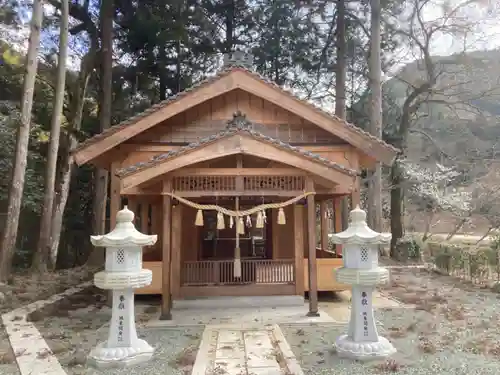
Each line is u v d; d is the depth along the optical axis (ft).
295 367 17.62
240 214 27.81
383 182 70.03
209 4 68.08
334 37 66.59
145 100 67.05
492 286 38.78
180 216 32.91
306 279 33.19
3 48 57.41
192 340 22.67
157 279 32.91
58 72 47.55
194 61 69.51
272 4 64.59
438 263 50.34
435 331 23.71
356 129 34.45
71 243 68.95
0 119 47.91
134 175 26.13
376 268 19.94
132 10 60.29
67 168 53.98
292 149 26.76
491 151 72.84
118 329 19.16
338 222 40.16
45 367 18.24
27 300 33.45
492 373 16.97
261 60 69.00
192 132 35.32
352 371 17.46
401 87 87.81
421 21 61.87
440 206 72.13
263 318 27.35
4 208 52.24
